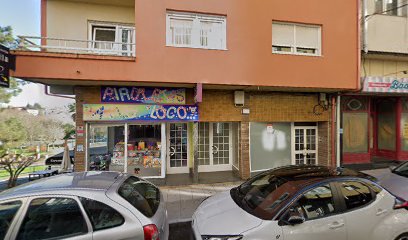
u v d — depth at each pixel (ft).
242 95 26.00
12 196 8.46
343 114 31.48
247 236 9.04
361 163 31.45
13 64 18.49
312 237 9.36
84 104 22.88
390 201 11.07
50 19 24.49
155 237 8.57
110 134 24.68
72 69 19.83
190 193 21.75
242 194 12.39
